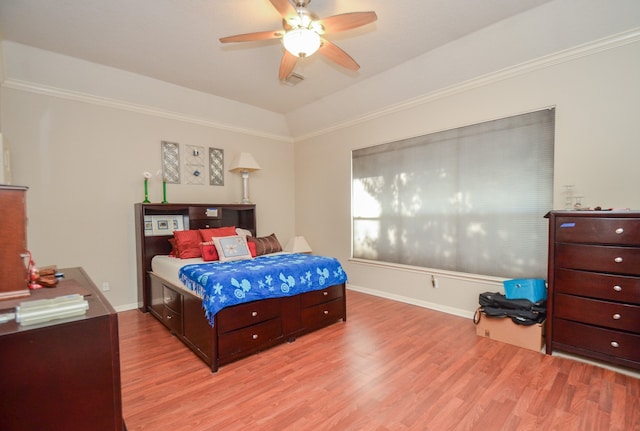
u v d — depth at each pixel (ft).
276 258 11.08
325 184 16.20
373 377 7.04
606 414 5.64
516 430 5.28
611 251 7.02
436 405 6.00
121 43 9.21
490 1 7.53
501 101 9.75
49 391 3.13
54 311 3.25
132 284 12.30
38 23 8.11
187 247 11.39
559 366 7.36
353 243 14.97
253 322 8.16
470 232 10.71
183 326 8.84
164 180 13.07
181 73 11.32
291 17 6.38
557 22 7.93
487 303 9.12
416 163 12.19
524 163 9.45
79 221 11.14
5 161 8.46
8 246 3.77
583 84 8.23
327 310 10.07
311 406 6.03
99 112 11.51
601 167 8.02
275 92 13.30
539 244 9.21
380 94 12.51
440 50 9.82
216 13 7.82
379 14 7.97
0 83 9.34
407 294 12.66
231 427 5.46
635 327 6.74
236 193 15.58
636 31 7.39
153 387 6.73
